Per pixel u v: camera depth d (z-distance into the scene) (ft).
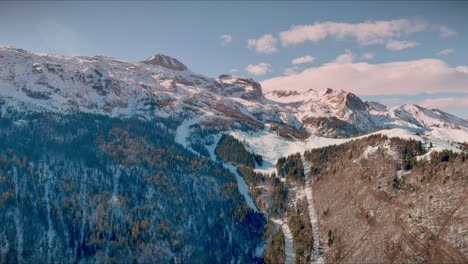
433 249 582.35
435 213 629.51
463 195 631.15
